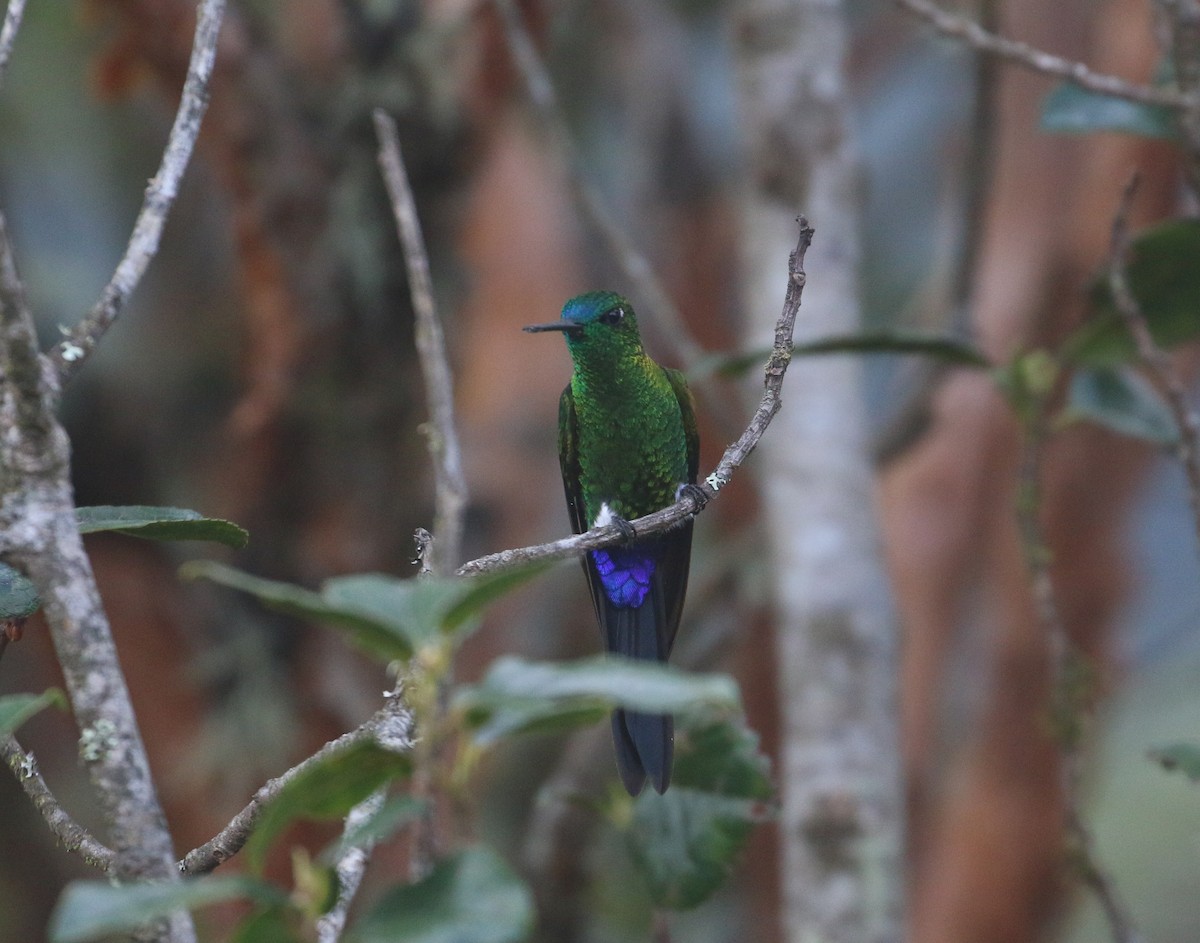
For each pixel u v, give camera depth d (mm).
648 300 9570
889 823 7535
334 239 11250
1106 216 12516
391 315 11508
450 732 2848
